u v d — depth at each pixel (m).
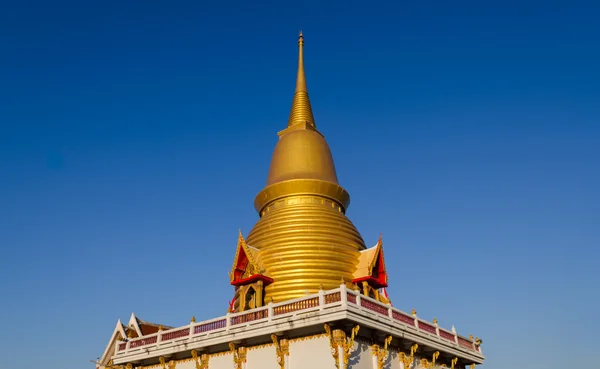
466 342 47.03
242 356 38.59
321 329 35.69
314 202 51.53
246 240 50.69
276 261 46.12
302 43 64.38
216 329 39.91
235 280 46.19
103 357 58.06
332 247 46.91
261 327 37.12
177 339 41.72
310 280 44.78
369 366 36.47
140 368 45.00
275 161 55.38
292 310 36.84
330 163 55.66
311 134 56.50
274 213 50.34
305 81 61.94
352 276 46.62
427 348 41.97
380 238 48.19
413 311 41.53
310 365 35.50
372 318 35.94
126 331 58.03
